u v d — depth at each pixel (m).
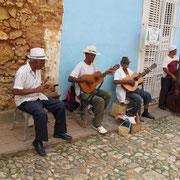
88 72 4.09
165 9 5.69
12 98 3.65
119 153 3.36
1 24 3.30
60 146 3.35
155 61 5.94
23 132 3.46
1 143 3.07
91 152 3.29
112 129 4.09
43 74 3.89
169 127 4.70
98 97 3.87
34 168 2.73
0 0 3.20
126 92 4.60
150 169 3.03
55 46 3.93
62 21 3.91
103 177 2.74
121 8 4.78
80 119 4.34
